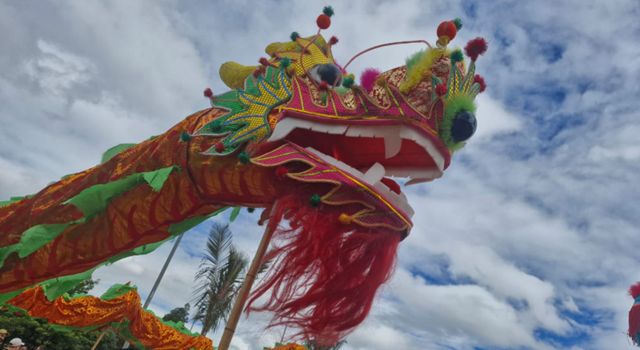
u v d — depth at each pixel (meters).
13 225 3.03
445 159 2.33
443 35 2.37
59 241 2.78
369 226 2.14
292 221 2.11
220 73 3.28
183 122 2.90
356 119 2.27
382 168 2.37
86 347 12.59
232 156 2.52
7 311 10.66
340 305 1.97
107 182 2.94
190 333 10.62
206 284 8.09
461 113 2.20
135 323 8.37
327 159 2.30
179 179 2.68
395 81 2.42
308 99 2.42
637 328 9.21
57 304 6.27
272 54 2.90
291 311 1.93
